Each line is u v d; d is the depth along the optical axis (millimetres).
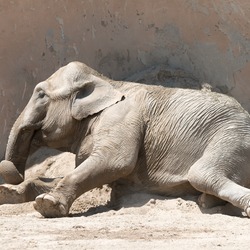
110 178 22188
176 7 28172
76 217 20922
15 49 28812
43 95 23531
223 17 27875
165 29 28250
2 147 28625
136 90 23094
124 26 28484
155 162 22500
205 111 22312
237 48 27828
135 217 20438
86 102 23016
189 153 22172
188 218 20219
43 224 19453
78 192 21828
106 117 22688
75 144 23375
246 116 22344
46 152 27094
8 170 23688
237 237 17516
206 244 16672
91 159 22172
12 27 28750
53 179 23719
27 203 22844
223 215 20578
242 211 21578
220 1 27797
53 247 16438
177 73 27641
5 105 28750
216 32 27922
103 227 18859
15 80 28828
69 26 28688
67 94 23234
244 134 22047
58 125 23297
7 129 28672
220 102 22422
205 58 27984
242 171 21859
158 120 22625
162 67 27828
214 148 21859
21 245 16688
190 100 22578
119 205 22453
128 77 28203
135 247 16359
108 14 28562
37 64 28781
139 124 22547
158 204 21969
